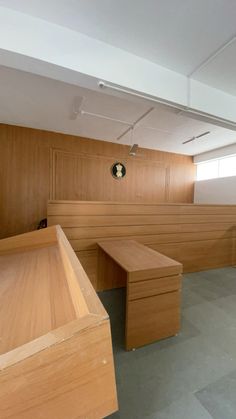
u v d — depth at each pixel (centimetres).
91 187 505
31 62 173
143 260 196
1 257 155
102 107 336
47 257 144
